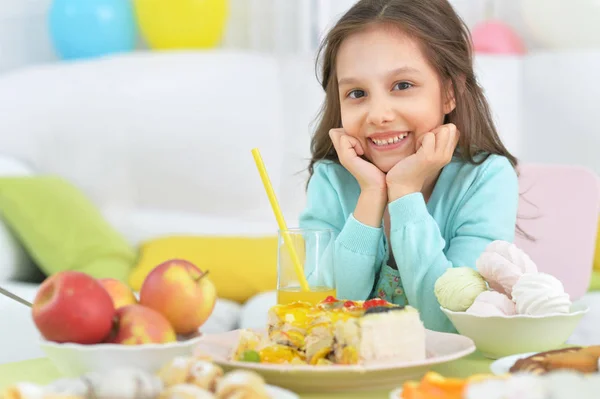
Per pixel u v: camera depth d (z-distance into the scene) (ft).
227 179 11.81
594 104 11.44
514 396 2.48
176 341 3.38
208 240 10.20
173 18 12.00
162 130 11.55
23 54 12.38
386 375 3.22
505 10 13.00
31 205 9.41
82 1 11.80
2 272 9.13
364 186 5.34
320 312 3.51
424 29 5.27
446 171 5.61
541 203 7.00
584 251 6.91
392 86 5.25
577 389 2.48
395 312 3.40
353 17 5.31
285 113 12.07
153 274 3.47
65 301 3.17
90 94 11.31
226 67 11.86
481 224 5.34
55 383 2.70
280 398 2.86
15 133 11.04
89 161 11.23
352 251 5.27
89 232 9.65
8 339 7.32
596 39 12.32
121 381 2.61
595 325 8.20
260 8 12.97
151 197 11.55
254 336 3.59
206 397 2.59
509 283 4.00
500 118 11.82
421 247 5.00
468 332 3.88
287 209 11.89
